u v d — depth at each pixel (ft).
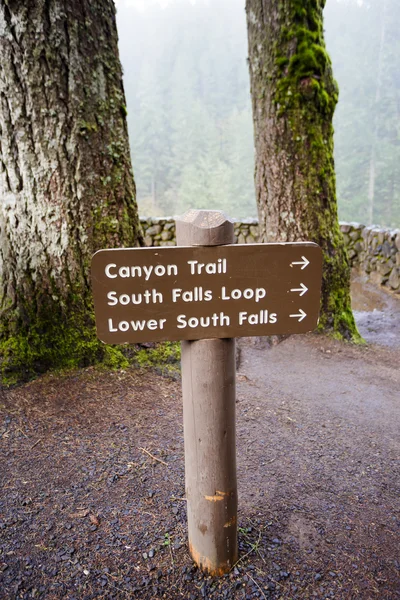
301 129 13.20
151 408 8.08
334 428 8.46
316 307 4.16
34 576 4.69
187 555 5.00
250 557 5.05
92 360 9.07
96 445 6.97
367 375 11.54
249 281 3.98
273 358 12.34
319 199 13.62
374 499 6.29
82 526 5.38
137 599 4.50
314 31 12.90
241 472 6.76
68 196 8.61
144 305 3.90
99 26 8.59
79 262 8.86
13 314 8.76
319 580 4.80
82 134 8.54
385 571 4.97
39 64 8.02
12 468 6.35
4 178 8.54
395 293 21.35
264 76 13.47
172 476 6.34
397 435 8.39
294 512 5.88
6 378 8.44
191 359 4.15
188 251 3.83
